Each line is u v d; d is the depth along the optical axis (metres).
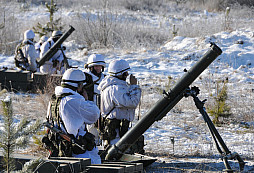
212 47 16.02
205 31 72.88
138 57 61.47
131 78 21.27
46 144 17.66
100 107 21.69
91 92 22.25
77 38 76.25
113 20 81.31
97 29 73.50
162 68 56.19
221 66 55.09
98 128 21.83
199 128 30.81
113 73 21.38
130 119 21.34
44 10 106.06
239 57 57.06
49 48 46.69
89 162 16.00
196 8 116.06
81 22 77.50
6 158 12.77
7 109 12.50
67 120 16.88
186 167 20.44
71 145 16.97
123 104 20.84
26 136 12.70
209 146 25.67
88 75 22.17
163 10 114.62
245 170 19.59
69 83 17.28
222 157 15.39
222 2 114.81
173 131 30.08
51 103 17.73
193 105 37.69
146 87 45.47
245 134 29.11
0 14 82.12
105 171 15.35
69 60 61.38
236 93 42.09
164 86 45.66
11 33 74.75
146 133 29.67
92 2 110.06
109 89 21.09
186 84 16.58
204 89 43.34
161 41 75.44
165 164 21.05
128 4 116.19
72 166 15.06
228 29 72.75
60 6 111.44
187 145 26.14
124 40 72.75
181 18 101.25
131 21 85.38
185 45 66.56
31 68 46.88
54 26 69.38
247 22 79.50
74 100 16.98
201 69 16.28
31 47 46.69
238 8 103.00
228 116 33.06
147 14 106.00
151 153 23.91
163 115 17.61
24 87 44.34
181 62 58.72
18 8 104.62
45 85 43.78
